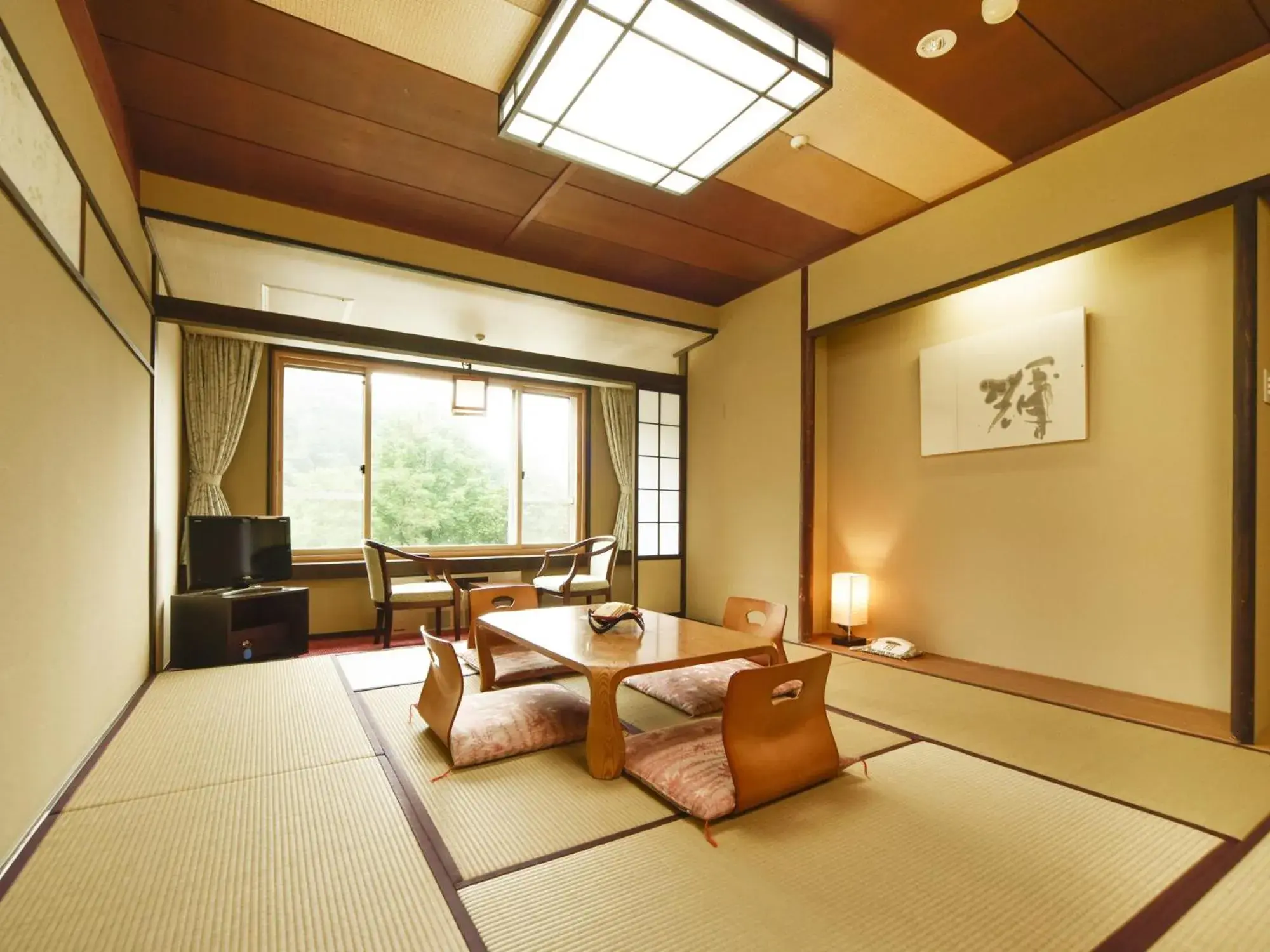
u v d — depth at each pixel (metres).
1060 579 3.43
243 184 3.47
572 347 5.49
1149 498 3.10
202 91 2.74
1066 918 1.39
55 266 1.88
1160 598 3.05
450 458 5.95
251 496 4.75
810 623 4.58
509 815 1.86
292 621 4.06
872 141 3.19
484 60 2.62
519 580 5.75
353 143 3.14
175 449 4.16
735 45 2.32
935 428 4.07
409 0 2.31
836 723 2.69
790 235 4.21
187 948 1.29
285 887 1.50
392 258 3.99
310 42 2.50
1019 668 3.60
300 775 2.14
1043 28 2.47
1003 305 3.77
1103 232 2.99
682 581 5.82
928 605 4.12
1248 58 2.58
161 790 2.01
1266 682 2.56
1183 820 1.84
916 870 1.58
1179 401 3.01
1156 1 2.34
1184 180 2.73
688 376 5.92
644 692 3.11
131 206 3.05
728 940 1.32
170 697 3.01
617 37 2.28
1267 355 2.59
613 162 3.12
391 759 2.28
